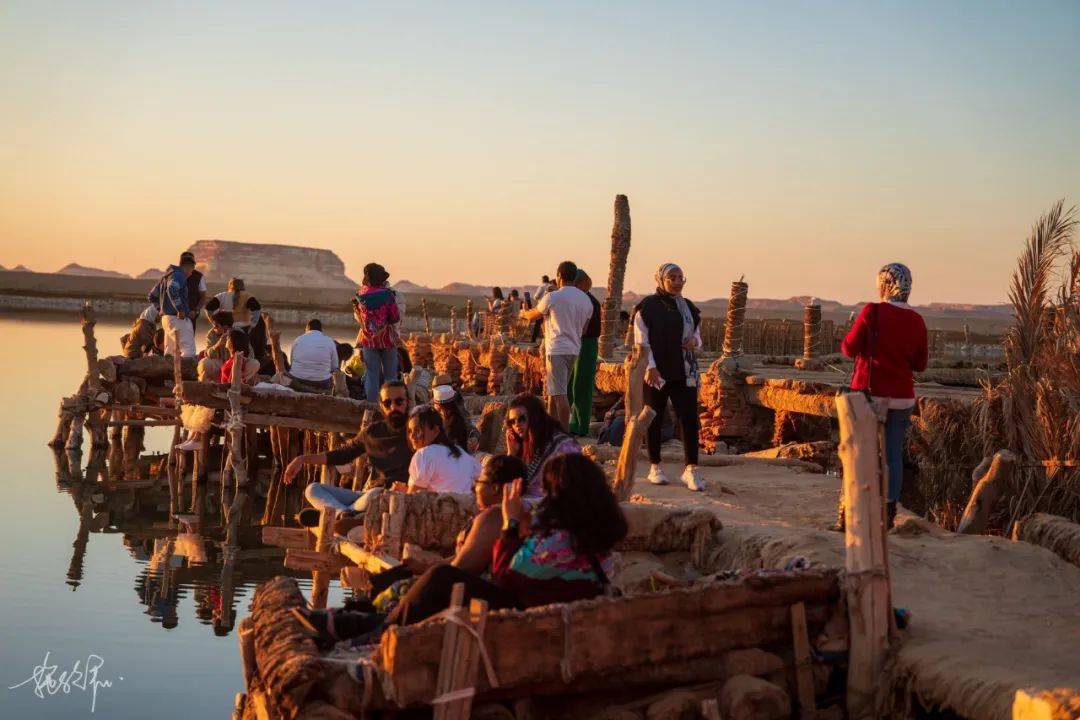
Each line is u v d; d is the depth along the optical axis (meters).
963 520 8.27
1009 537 8.21
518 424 7.00
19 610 9.47
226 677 8.01
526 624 4.73
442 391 10.11
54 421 23.03
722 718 5.03
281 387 15.74
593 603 4.88
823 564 6.30
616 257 18.98
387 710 4.69
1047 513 8.02
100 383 19.19
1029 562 6.80
